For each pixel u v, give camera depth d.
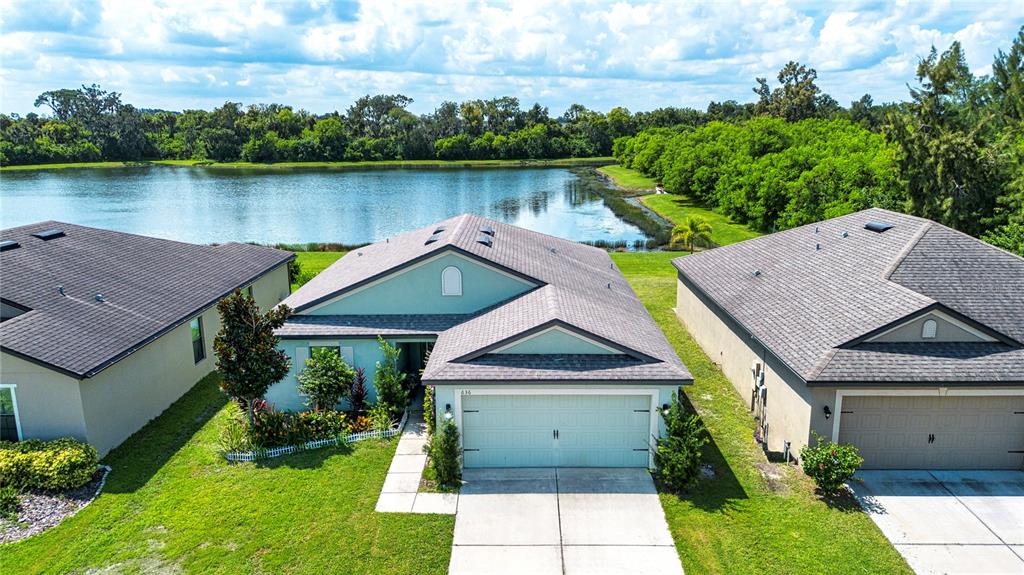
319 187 91.25
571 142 140.50
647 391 14.73
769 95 120.62
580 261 25.22
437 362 15.62
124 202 75.75
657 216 63.34
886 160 39.53
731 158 62.97
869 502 13.78
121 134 132.00
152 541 12.57
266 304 27.47
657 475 14.94
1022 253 26.67
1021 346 14.83
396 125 148.88
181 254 25.19
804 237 22.55
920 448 14.95
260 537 12.65
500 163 128.88
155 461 15.85
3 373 15.26
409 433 16.97
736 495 14.08
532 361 15.22
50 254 20.45
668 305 29.05
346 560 12.01
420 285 19.36
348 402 18.52
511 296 19.42
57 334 16.25
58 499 13.97
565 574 11.65
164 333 18.69
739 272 22.50
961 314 14.80
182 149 137.50
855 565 11.80
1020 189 30.80
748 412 18.30
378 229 58.16
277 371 16.23
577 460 15.39
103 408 16.20
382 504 13.77
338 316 19.50
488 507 13.70
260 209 70.19
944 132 34.12
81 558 12.07
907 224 19.06
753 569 11.75
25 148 122.12
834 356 14.65
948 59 36.09
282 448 16.02
